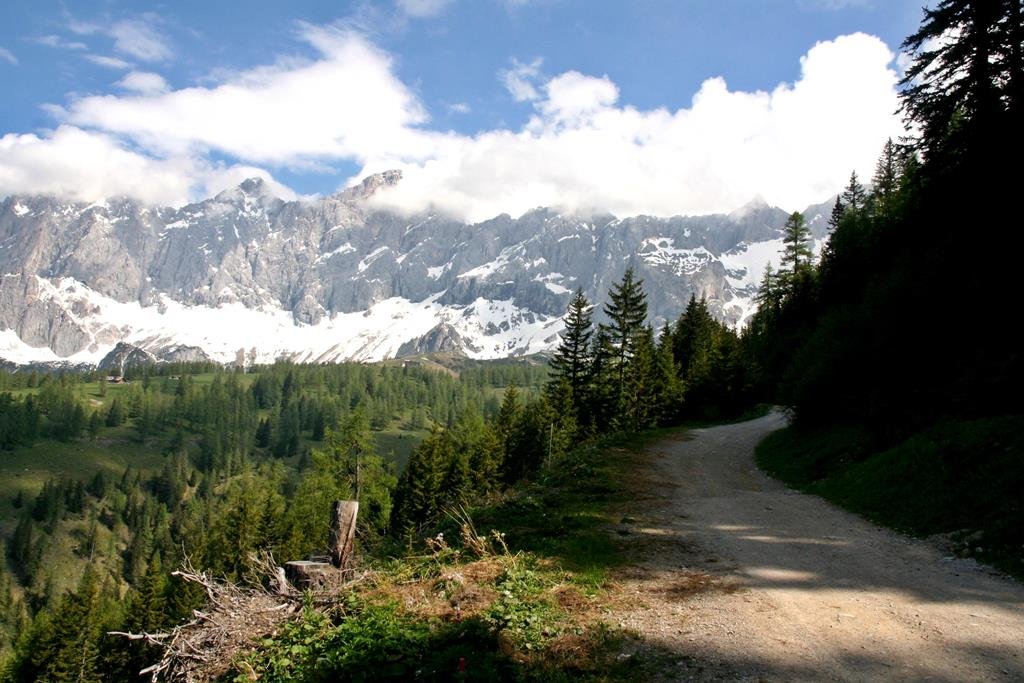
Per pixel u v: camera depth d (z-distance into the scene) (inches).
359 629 346.6
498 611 365.7
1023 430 597.3
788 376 1526.8
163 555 4576.8
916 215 1161.4
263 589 439.8
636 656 316.8
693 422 2482.8
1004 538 461.7
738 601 393.1
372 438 2098.9
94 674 1865.2
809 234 3043.8
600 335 2257.6
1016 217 857.5
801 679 283.3
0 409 6860.2
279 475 5339.6
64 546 4830.2
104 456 6771.7
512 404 2955.2
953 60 882.8
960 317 905.5
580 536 560.4
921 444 706.8
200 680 344.2
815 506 706.2
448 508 831.7
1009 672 281.1
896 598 387.2
